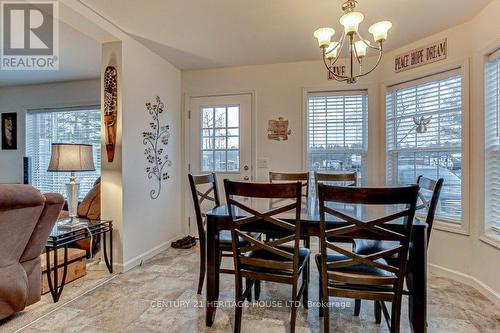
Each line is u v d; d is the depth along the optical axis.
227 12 2.41
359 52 2.17
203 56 3.41
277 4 2.29
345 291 1.57
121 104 2.76
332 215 1.66
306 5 2.30
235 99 3.79
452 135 2.71
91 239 2.79
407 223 1.42
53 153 2.58
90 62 3.60
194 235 3.93
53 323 1.90
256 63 3.65
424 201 2.12
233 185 1.67
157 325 1.88
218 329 1.84
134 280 2.59
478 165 2.42
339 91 3.52
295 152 3.62
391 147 3.27
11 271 1.86
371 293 1.54
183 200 3.95
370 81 3.40
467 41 2.54
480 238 2.38
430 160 2.90
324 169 3.60
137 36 2.87
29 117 4.66
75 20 2.37
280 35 2.85
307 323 1.91
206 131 3.90
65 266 2.27
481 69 2.39
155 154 3.33
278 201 2.62
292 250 1.98
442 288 2.44
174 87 3.77
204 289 2.40
